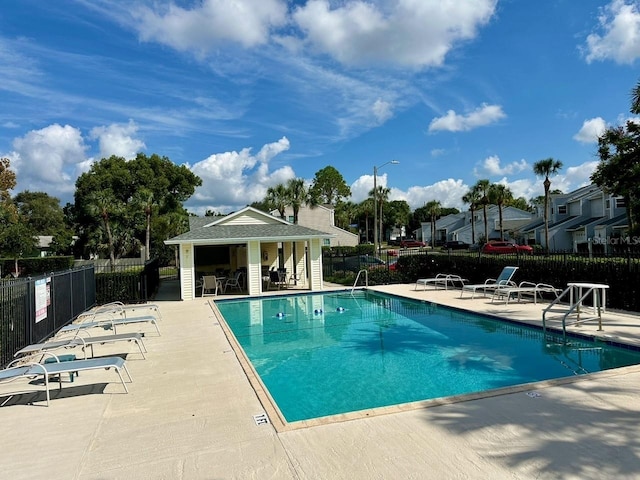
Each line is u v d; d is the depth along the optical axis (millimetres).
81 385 6438
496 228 55594
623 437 4074
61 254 50656
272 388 7086
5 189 43906
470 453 3859
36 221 67625
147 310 14406
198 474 3662
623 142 18859
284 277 20844
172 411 5238
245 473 3648
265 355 9203
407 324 12102
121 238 47969
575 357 8250
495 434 4230
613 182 20141
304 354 9172
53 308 10617
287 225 21188
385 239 90812
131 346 9039
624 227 33156
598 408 4820
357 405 6238
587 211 39156
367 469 3637
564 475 3432
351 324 12336
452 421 4582
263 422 4797
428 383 7070
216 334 10094
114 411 5309
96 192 42562
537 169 39188
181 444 4285
